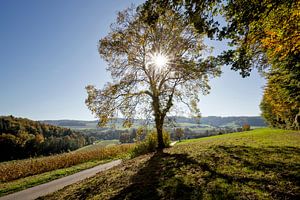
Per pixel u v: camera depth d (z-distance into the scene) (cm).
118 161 3053
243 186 698
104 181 1156
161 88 2212
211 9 614
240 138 2208
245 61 727
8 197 1480
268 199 591
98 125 2141
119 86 2059
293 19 650
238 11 602
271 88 2280
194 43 2094
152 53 2069
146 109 2195
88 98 2078
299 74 1576
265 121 5600
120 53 2109
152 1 629
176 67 2059
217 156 1209
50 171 2644
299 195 593
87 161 3341
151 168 1223
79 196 1024
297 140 1605
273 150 1214
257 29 670
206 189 727
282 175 753
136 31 2014
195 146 1889
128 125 2233
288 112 3309
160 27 1936
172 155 1515
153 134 2505
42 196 1261
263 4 583
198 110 2372
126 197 819
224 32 635
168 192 773
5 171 2488
